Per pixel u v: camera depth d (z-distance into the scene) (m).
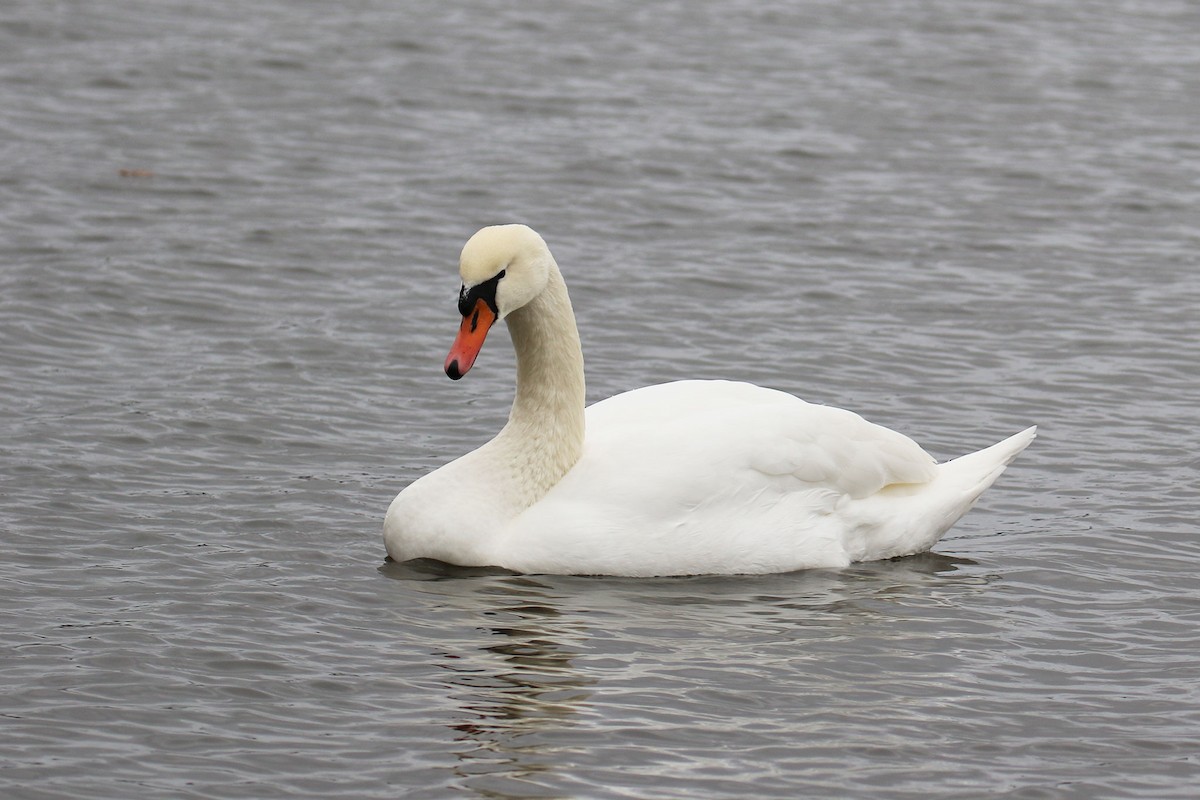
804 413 14.35
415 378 18.45
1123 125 29.08
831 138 27.89
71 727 10.98
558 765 10.66
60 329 19.23
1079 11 36.19
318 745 10.85
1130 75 31.86
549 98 29.28
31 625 12.38
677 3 35.53
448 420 17.34
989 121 29.05
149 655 11.98
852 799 10.38
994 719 11.45
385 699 11.48
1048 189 25.88
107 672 11.71
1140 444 17.11
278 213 23.62
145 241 22.27
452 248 22.73
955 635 12.79
